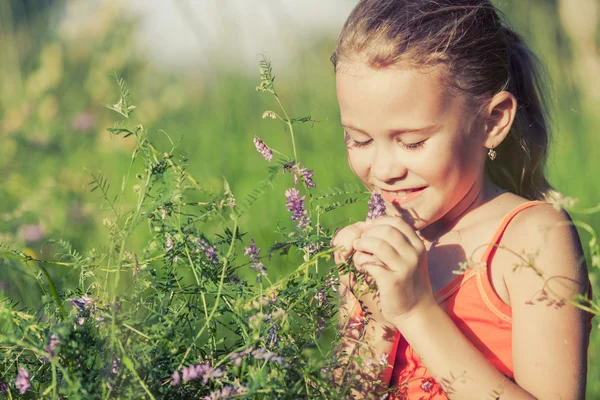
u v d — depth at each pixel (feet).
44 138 17.39
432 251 6.98
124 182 6.12
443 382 6.08
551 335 6.10
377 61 6.35
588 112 18.66
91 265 6.23
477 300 6.53
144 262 5.96
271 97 19.57
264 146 6.45
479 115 6.69
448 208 6.63
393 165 6.48
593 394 9.12
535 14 20.20
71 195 14.71
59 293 6.55
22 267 8.92
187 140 18.45
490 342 6.45
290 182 15.34
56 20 24.75
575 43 19.76
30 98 19.94
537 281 6.23
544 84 8.07
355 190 6.72
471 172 6.70
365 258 6.16
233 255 6.24
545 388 6.05
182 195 5.88
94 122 18.74
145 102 21.45
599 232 13.93
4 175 15.55
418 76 6.33
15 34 24.06
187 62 23.88
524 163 7.73
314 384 5.72
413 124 6.35
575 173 16.07
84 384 5.13
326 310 6.18
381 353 6.66
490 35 6.95
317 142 17.29
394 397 6.72
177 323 5.65
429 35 6.46
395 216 6.64
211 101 20.97
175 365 5.33
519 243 6.46
